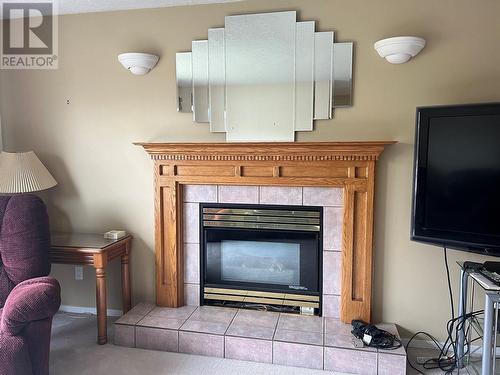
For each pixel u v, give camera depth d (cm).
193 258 285
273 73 261
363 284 253
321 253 264
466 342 230
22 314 183
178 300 283
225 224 278
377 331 230
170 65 278
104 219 299
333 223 260
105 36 286
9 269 224
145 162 288
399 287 256
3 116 308
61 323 292
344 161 248
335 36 251
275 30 258
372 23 246
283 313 272
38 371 193
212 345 243
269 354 235
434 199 220
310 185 255
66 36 293
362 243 252
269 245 277
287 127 262
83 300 311
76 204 303
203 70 271
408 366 234
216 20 268
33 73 300
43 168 287
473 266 215
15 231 225
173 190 276
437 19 238
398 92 246
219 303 287
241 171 265
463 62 237
